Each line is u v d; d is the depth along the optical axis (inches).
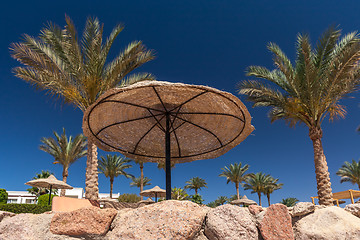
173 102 192.5
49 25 415.8
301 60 519.2
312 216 108.0
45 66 396.8
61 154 1039.6
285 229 103.3
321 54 497.4
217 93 146.4
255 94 565.9
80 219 103.1
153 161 229.9
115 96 159.9
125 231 99.3
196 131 219.3
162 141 228.5
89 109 160.2
